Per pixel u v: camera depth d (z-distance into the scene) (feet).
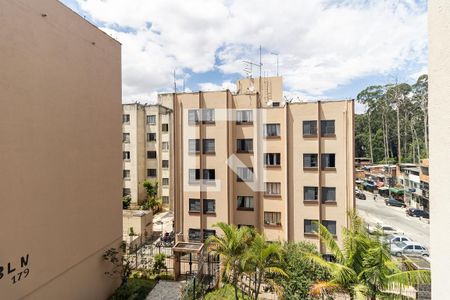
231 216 65.41
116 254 44.96
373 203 141.69
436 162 6.16
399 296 28.37
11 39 26.89
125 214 79.87
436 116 6.15
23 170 28.25
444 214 5.88
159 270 53.16
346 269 30.12
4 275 26.14
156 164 124.16
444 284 5.92
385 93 199.72
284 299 37.93
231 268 41.45
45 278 30.94
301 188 63.67
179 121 66.80
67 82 34.76
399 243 76.33
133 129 119.65
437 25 6.09
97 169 41.04
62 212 33.71
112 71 45.19
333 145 62.59
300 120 64.03
